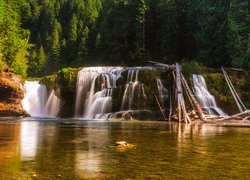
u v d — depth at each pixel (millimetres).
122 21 62812
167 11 55656
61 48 97375
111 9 70062
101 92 32250
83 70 35531
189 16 53625
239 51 35719
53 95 35594
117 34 62688
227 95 30609
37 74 88250
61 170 5812
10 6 47969
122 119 28453
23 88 35219
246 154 7902
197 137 12320
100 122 23734
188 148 8953
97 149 8602
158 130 15914
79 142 10266
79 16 118188
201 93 30281
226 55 40531
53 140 10852
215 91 30781
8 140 10742
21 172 5609
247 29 36125
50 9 126000
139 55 57062
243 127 18906
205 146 9461
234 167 6223
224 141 10914
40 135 12766
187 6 55781
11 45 43219
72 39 95312
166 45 53500
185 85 28484
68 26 112812
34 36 124938
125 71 31938
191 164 6496
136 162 6684
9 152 7961
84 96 33938
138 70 31125
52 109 35406
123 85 31031
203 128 17719
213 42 42594
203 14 46344
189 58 51531
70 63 89250
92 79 33750
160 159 7059
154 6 61719
